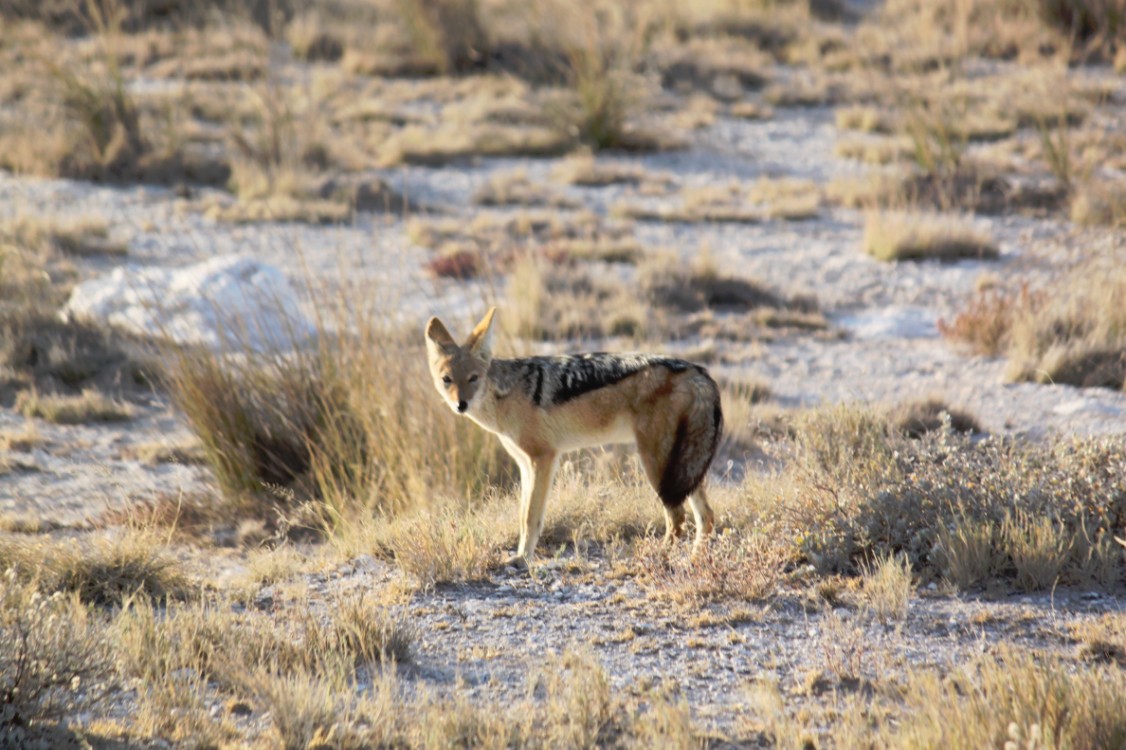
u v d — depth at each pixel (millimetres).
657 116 110750
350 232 78125
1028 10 131125
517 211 84562
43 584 27438
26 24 121375
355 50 124312
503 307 59906
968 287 67938
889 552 29062
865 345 58625
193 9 130750
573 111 105062
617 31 118062
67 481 40906
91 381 51938
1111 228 70188
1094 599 26453
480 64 123688
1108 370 50688
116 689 21344
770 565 28188
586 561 30906
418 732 20203
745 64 124188
